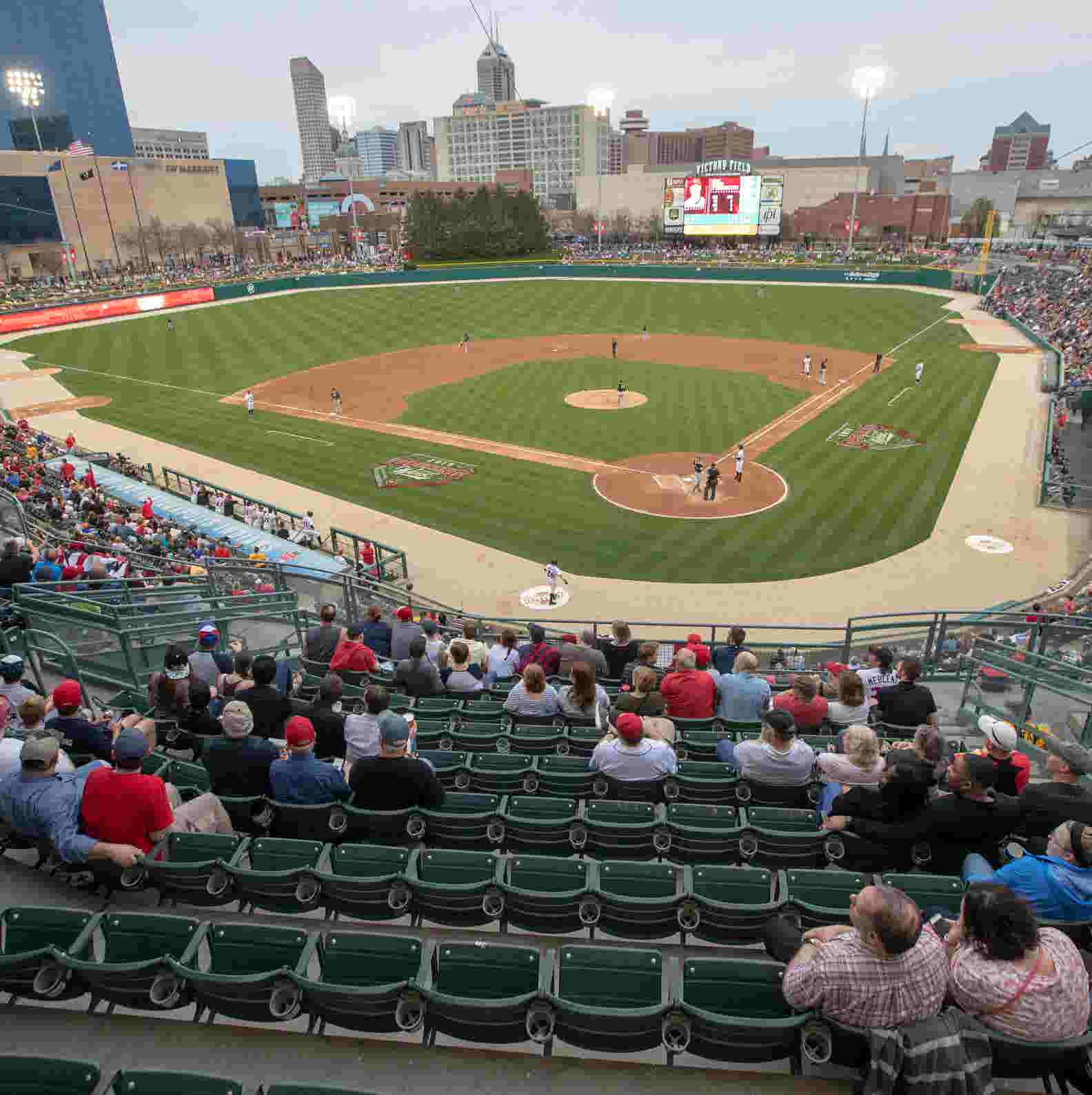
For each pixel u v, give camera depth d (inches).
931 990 192.9
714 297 3585.1
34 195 4571.9
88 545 820.0
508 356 2596.0
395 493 1465.3
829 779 334.3
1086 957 232.5
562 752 431.2
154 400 2128.4
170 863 275.6
